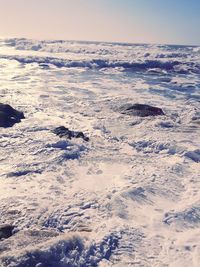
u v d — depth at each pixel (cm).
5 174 1099
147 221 840
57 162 1207
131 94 2561
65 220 841
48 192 992
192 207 906
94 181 1077
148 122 1786
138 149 1405
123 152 1361
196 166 1219
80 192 994
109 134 1580
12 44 6681
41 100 2191
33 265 630
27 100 2164
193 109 2066
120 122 1784
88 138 1478
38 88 2617
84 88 2722
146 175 1120
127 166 1209
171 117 1911
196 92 2778
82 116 1873
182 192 1012
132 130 1652
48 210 883
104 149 1379
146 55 5503
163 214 873
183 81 3381
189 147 1380
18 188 1012
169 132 1641
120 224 805
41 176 1100
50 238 723
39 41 7162
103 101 2233
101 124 1723
